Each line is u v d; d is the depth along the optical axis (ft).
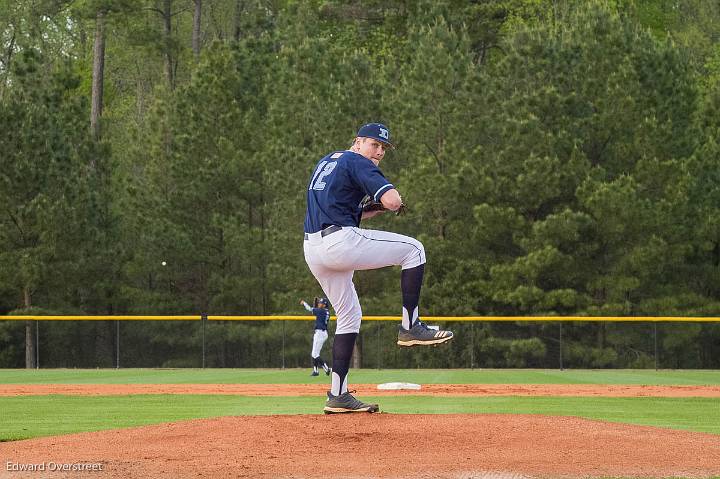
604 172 286.25
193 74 330.75
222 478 51.29
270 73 336.49
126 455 57.00
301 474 52.16
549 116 293.43
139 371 267.80
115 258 315.58
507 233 299.38
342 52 329.72
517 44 303.27
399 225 294.05
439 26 307.99
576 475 52.85
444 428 64.39
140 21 461.78
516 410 122.93
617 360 275.59
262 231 316.60
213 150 324.39
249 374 241.96
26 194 294.05
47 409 128.36
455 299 290.97
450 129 295.69
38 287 300.81
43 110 298.35
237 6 488.44
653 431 65.87
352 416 68.85
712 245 297.94
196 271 335.47
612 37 294.46
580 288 295.48
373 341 283.18
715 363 274.77
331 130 298.15
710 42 441.27
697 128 303.27
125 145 427.74
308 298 294.46
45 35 479.82
